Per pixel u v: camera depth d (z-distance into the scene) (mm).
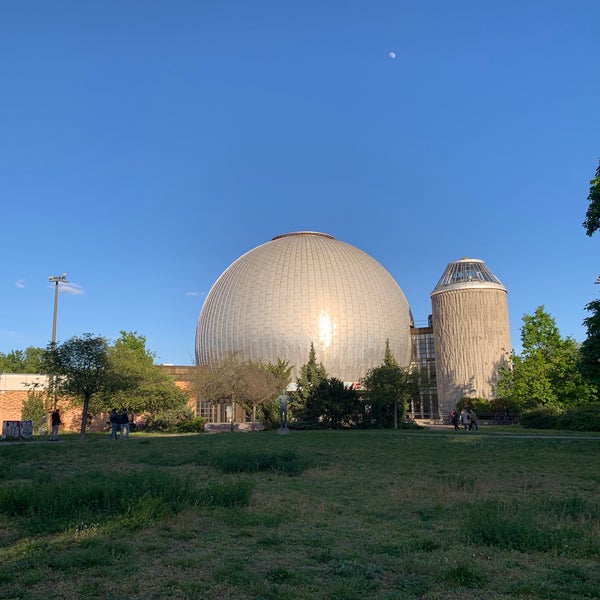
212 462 18000
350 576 6707
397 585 6441
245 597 6020
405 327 80312
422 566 6957
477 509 9750
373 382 52906
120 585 6391
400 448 24406
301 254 78750
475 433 37000
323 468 17094
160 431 50531
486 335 67375
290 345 72812
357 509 10680
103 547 7754
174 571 6891
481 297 68062
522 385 47938
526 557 7520
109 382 33750
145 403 49750
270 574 6695
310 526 9320
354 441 28984
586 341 23734
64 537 8375
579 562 7285
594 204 23641
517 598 6043
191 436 36281
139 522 9008
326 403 52312
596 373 23891
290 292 74438
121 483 10781
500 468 17188
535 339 48656
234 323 76125
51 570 6934
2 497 10070
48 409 47219
